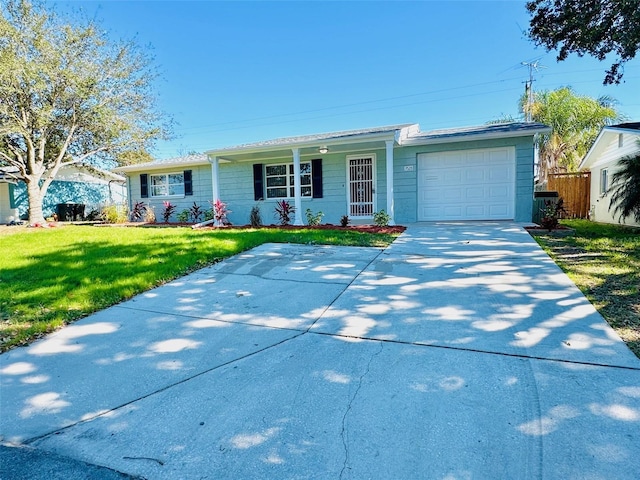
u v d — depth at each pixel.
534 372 2.47
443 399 2.22
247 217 13.73
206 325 3.62
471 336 3.07
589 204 14.18
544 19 8.66
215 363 2.86
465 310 3.65
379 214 10.33
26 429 2.16
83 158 15.37
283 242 7.81
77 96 13.54
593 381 2.33
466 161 10.67
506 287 4.29
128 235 9.12
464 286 4.40
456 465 1.71
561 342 2.88
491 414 2.06
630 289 4.00
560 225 9.57
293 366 2.74
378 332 3.27
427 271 5.14
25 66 12.09
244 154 12.41
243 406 2.27
